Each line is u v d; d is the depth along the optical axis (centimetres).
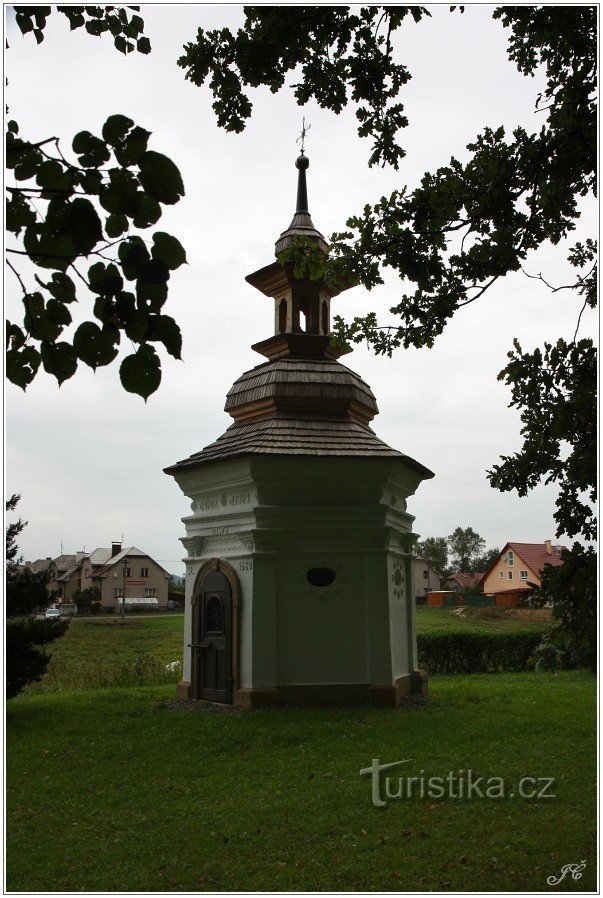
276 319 1705
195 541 1507
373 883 602
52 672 2189
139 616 7362
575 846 669
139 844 697
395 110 826
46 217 305
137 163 296
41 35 505
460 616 5322
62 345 347
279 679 1318
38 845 702
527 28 773
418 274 795
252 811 775
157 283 305
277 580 1348
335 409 1525
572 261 834
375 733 1099
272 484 1373
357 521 1380
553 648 629
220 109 827
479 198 765
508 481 694
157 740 1102
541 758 964
